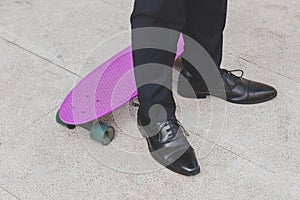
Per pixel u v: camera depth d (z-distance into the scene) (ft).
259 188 5.69
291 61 7.65
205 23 6.15
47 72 7.28
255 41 8.04
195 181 5.74
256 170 5.90
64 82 7.12
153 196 5.57
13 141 6.19
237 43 7.98
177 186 5.69
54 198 5.54
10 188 5.64
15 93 6.90
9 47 7.75
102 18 8.50
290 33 8.28
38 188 5.64
